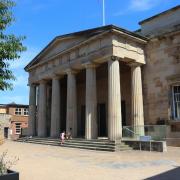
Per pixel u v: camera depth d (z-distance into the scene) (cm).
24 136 4972
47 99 4831
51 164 1880
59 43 4088
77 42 3700
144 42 3416
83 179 1353
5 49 1177
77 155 2402
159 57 3306
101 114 4366
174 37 3189
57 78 4141
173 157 2142
